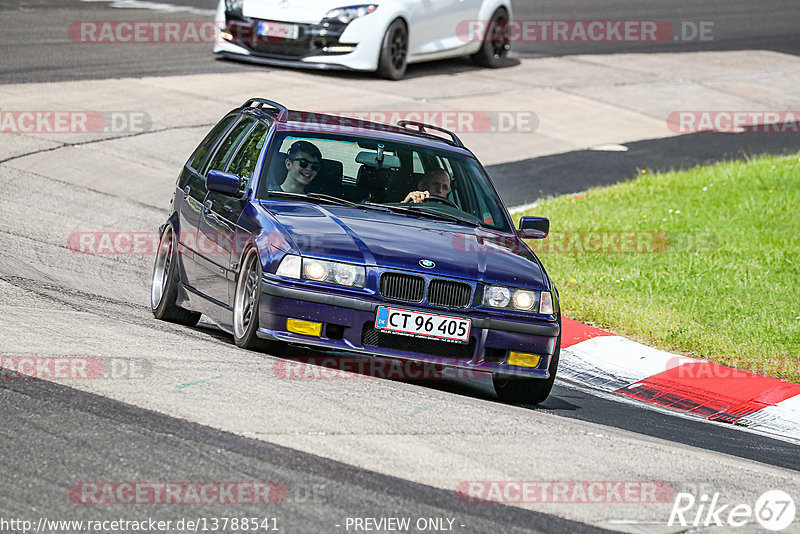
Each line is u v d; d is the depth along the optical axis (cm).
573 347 3516
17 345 2417
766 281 4247
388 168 2998
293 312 2533
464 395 2753
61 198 4691
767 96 8369
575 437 2298
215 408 2119
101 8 8881
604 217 5131
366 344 2558
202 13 9019
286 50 7219
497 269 2664
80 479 1748
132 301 3438
